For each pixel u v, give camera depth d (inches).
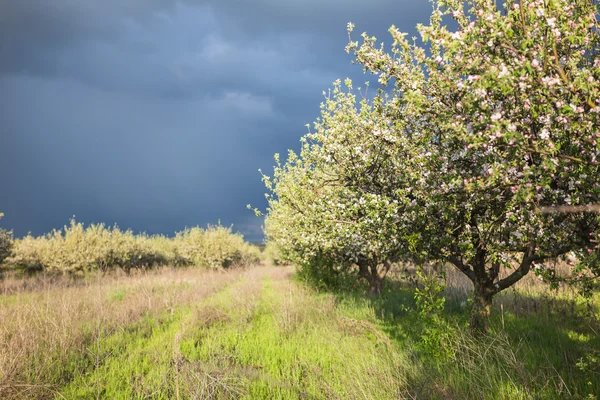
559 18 158.2
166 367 256.1
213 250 1251.8
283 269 1190.3
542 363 231.6
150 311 440.8
